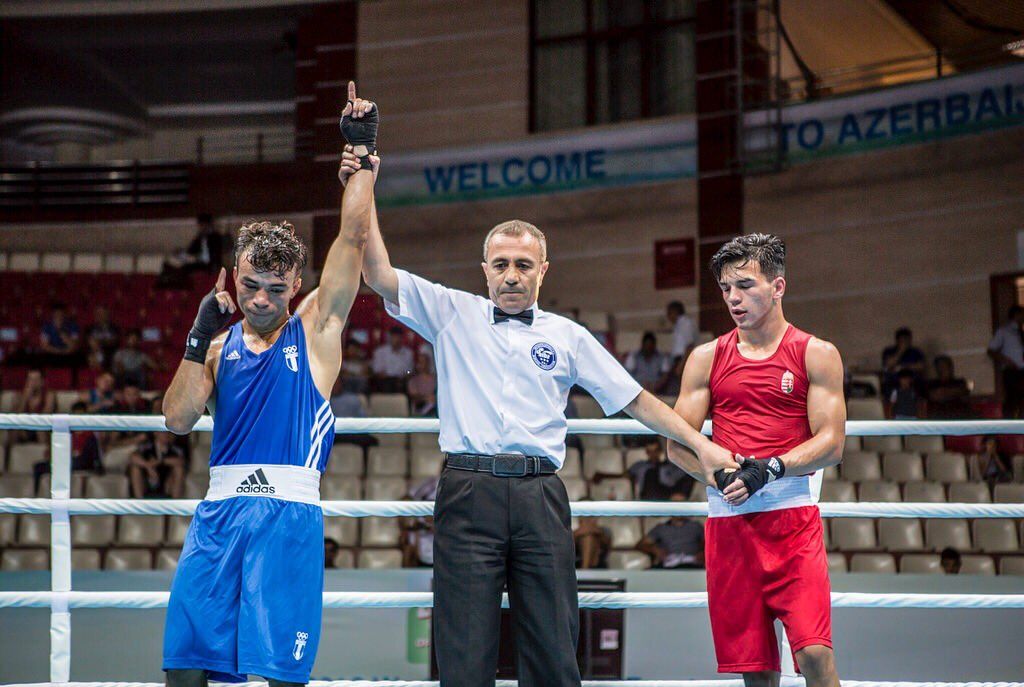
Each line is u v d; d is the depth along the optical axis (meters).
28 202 13.48
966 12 10.16
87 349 10.85
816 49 11.29
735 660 2.56
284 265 2.34
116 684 2.68
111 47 14.19
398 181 12.57
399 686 2.69
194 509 2.72
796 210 10.91
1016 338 9.25
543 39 12.37
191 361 2.30
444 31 12.70
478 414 2.50
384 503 2.73
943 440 8.63
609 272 11.68
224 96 16.09
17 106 16.11
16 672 4.14
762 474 2.44
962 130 10.08
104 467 8.00
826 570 2.54
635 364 9.60
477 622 2.39
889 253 10.44
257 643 2.21
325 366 2.42
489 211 12.20
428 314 2.59
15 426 2.67
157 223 13.20
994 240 9.90
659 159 11.54
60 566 2.68
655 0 11.93
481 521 2.42
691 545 7.01
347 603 2.66
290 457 2.34
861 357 10.50
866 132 10.57
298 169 12.88
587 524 6.80
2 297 12.23
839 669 4.16
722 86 11.28
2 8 13.14
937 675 4.09
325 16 13.04
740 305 2.60
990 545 7.35
